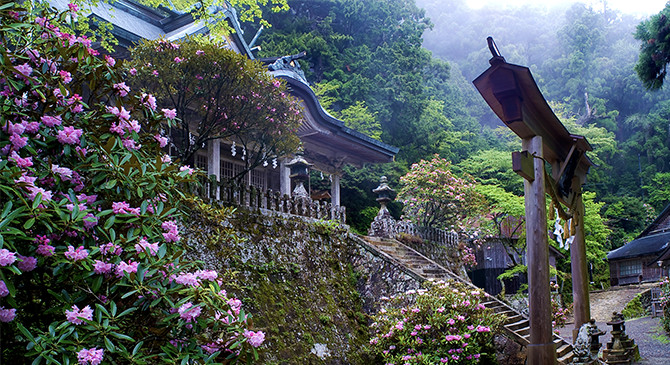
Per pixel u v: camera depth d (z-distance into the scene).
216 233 8.98
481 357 10.10
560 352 10.88
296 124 11.26
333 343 10.11
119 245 3.96
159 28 16.56
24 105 4.17
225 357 4.15
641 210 45.09
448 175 18.58
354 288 12.11
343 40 32.78
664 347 14.55
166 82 9.68
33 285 3.94
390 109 30.12
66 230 3.85
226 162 16.12
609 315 26.03
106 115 4.49
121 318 3.91
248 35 31.16
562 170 9.02
